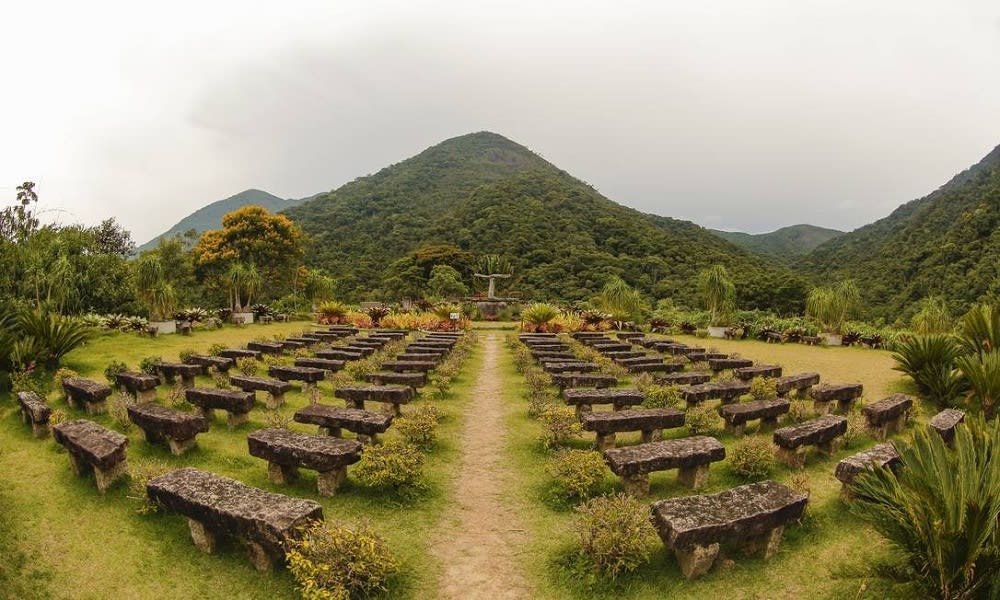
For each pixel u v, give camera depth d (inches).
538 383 416.5
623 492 231.3
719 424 335.0
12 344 380.2
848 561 177.8
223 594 161.3
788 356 633.6
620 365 508.4
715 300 912.3
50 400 346.6
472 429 331.3
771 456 254.5
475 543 194.2
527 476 256.5
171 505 187.0
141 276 669.3
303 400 382.6
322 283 1256.2
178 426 257.3
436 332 850.1
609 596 163.3
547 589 167.9
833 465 269.7
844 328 784.3
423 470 260.1
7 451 266.5
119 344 557.6
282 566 171.6
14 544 185.3
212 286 1250.0
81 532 193.6
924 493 143.1
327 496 224.2
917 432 170.2
